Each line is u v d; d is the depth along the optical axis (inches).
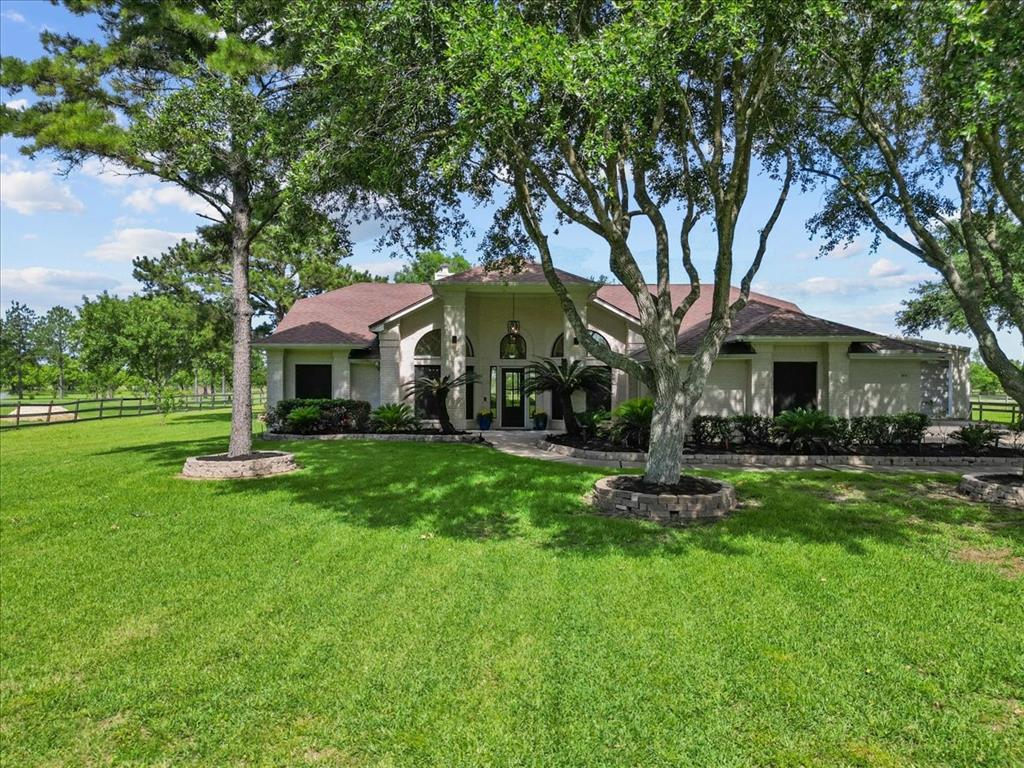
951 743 117.8
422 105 262.7
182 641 163.9
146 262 1167.0
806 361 663.8
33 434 773.9
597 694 135.7
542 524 285.6
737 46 239.6
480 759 114.9
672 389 335.6
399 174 309.0
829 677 141.6
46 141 362.0
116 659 153.9
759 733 121.5
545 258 359.9
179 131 316.2
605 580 206.8
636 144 309.9
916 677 141.3
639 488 321.1
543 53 204.5
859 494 347.6
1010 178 335.9
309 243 487.5
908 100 363.3
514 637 164.2
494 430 792.9
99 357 1165.7
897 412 701.3
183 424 952.9
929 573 210.7
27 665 150.9
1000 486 322.7
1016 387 319.6
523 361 816.3
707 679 141.4
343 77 255.0
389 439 649.6
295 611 183.5
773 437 538.9
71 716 129.6
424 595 195.5
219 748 118.7
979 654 151.4
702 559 228.5
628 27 209.6
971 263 341.4
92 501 337.7
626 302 852.0
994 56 201.6
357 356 810.2
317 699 135.0
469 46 205.9
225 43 373.4
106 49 396.2
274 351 792.3
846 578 206.1
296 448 570.3
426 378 732.0
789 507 312.5
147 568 224.2
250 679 143.5
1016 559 225.8
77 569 223.1
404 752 117.1
